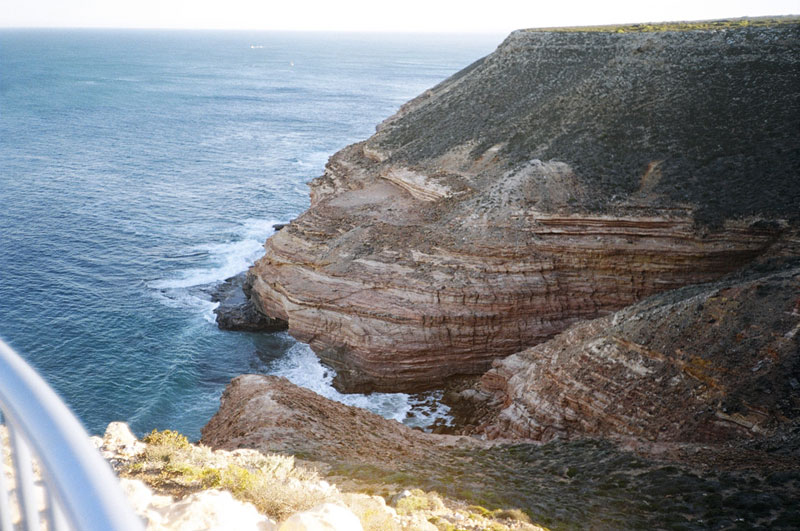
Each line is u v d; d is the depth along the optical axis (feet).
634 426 95.55
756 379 90.07
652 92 177.37
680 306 104.22
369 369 135.03
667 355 99.25
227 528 24.64
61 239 204.03
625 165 157.17
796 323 92.89
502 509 56.03
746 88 166.91
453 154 187.73
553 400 106.11
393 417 128.06
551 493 67.51
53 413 6.68
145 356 143.02
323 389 135.95
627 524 59.26
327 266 147.54
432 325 135.13
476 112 209.15
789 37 172.35
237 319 154.20
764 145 150.30
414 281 138.82
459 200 165.27
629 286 142.20
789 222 131.54
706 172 148.25
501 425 109.81
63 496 5.82
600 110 178.40
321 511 23.84
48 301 162.81
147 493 29.32
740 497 64.69
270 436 74.38
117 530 5.41
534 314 140.05
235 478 39.73
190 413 127.85
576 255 141.69
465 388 134.41
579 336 114.62
